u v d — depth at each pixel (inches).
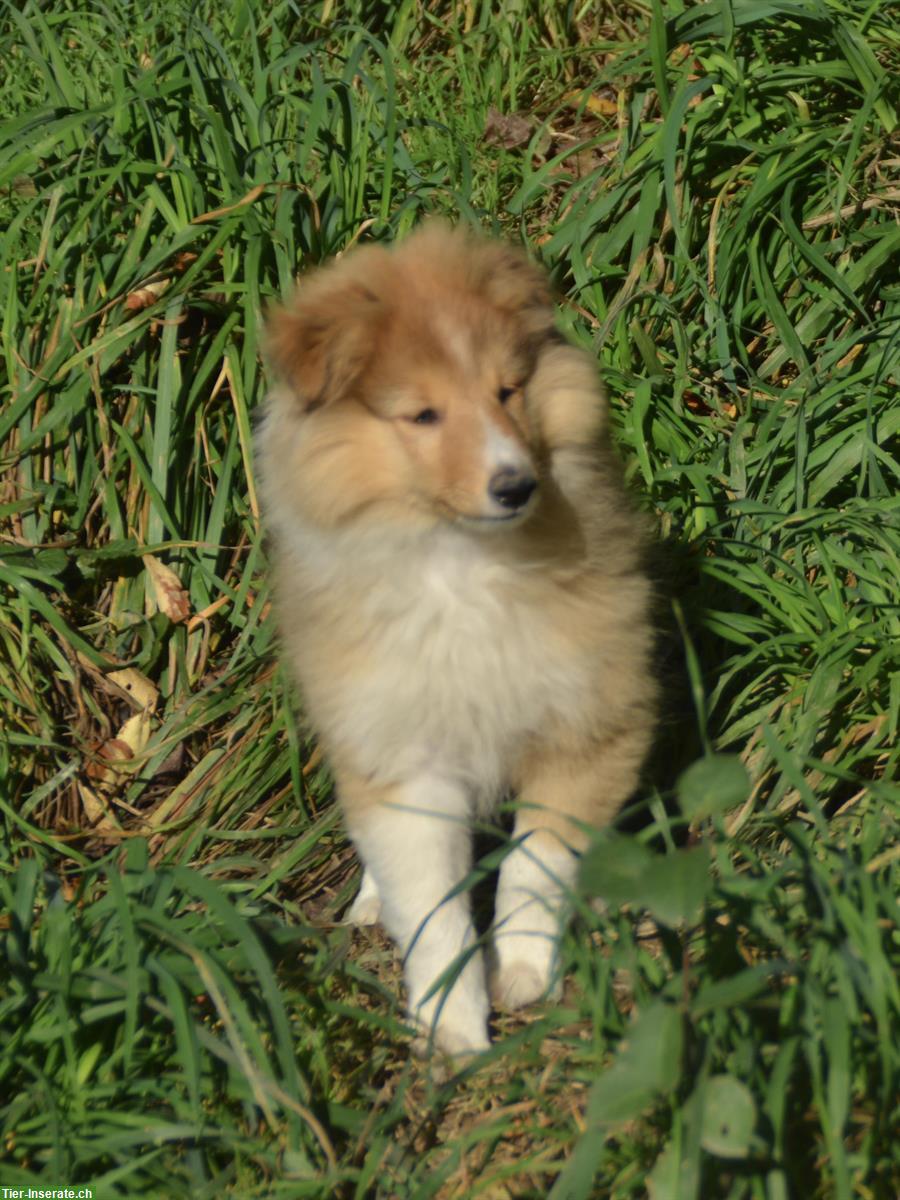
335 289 57.3
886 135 72.7
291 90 76.1
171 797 65.7
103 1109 53.3
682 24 75.1
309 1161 52.7
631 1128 51.9
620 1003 55.5
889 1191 49.4
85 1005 54.4
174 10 82.4
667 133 70.9
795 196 73.1
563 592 57.1
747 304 72.7
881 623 61.8
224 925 57.0
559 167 78.5
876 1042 50.3
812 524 65.8
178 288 69.0
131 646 68.4
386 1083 55.6
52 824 65.5
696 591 66.2
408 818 57.7
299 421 57.2
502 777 59.0
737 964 51.4
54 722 67.3
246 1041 54.3
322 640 57.6
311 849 64.3
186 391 70.1
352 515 56.6
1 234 72.8
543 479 57.1
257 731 66.0
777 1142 48.6
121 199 71.7
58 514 69.4
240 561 69.9
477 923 61.3
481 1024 56.5
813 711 61.1
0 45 85.8
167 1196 52.1
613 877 48.6
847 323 71.2
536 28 84.7
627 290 71.2
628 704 58.1
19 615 67.2
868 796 58.4
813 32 74.6
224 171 71.4
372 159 75.4
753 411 70.5
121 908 54.1
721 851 53.6
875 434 67.4
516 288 57.4
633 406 68.5
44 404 69.1
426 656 56.8
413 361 55.8
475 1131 52.0
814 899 51.5
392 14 87.0
